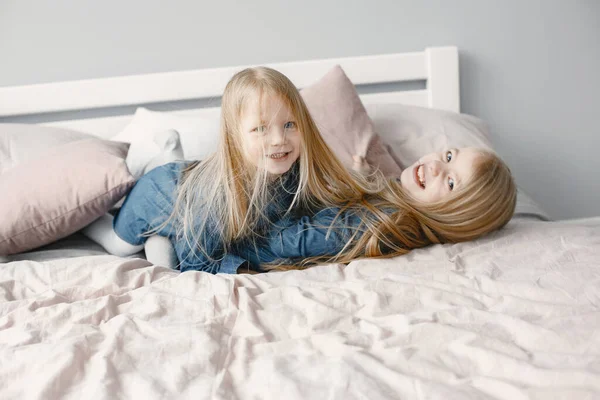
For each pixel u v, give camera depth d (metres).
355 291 0.98
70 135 1.67
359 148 1.60
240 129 1.14
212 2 1.98
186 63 2.00
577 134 2.20
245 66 2.02
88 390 0.70
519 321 0.83
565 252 1.15
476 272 1.08
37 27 1.93
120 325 0.85
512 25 2.11
